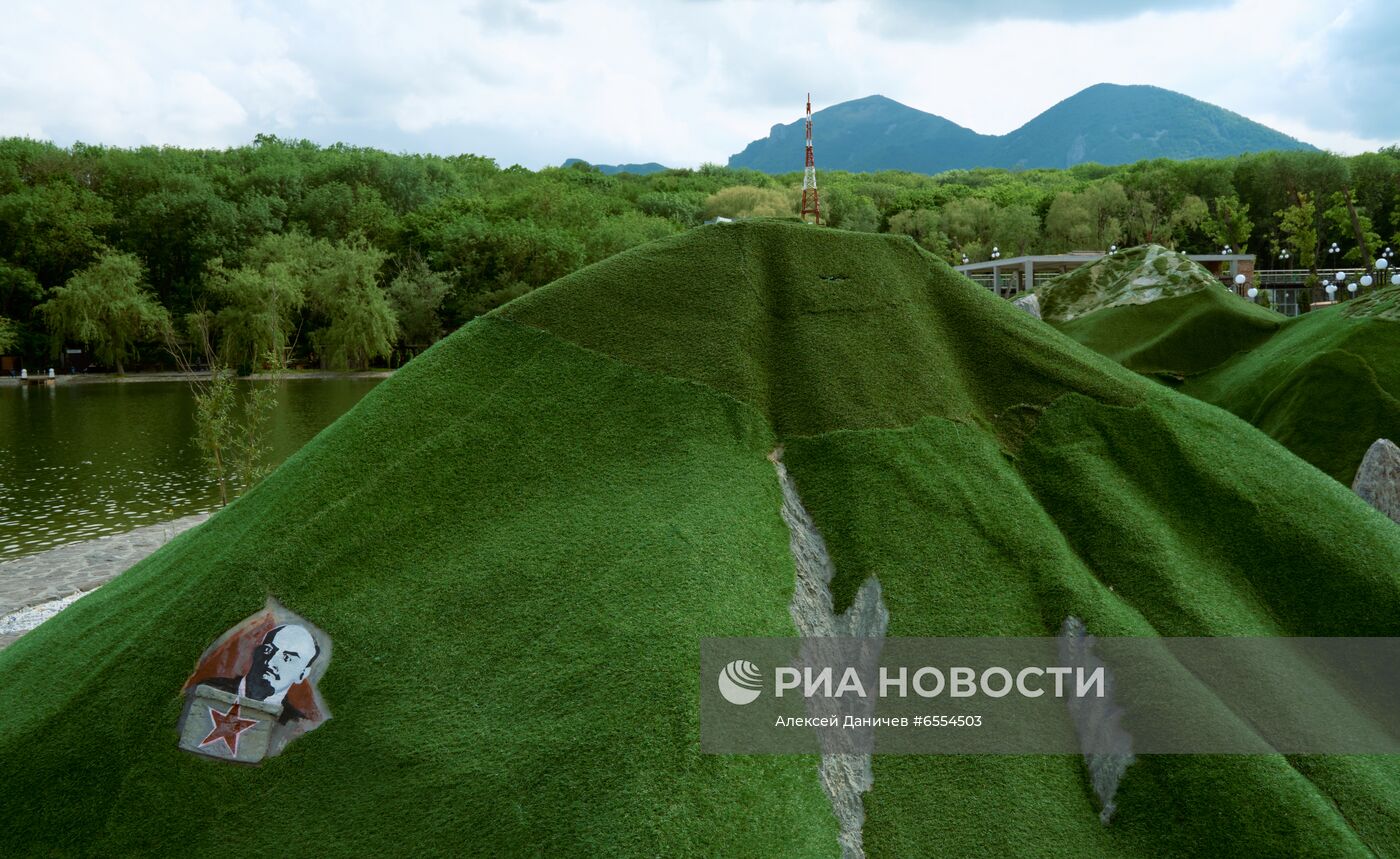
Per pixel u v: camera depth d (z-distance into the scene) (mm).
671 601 10242
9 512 30359
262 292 77938
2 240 88188
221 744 9664
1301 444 23719
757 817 8570
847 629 11266
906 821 9375
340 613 10547
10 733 9859
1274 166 107562
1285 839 8984
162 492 33531
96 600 11961
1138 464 14117
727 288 14938
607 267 15203
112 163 101375
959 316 15953
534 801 8578
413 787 8992
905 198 135000
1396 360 24219
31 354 86000
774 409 13648
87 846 9094
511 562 11023
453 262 96250
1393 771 10305
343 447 12266
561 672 9680
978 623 11172
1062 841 9320
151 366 90875
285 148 134500
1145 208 104438
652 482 12094
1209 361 31281
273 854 8742
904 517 12195
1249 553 13211
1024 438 14352
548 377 13500
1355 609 12500
